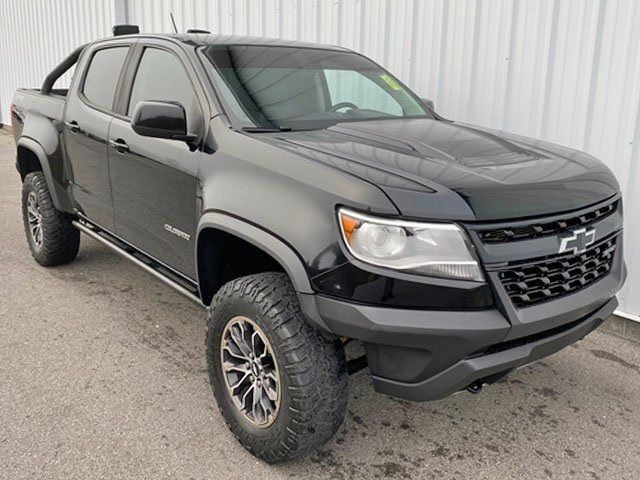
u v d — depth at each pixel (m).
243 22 6.69
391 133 3.04
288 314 2.44
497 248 2.26
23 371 3.39
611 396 3.36
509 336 2.27
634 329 4.12
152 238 3.46
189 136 2.98
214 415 3.04
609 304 2.82
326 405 2.44
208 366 2.88
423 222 2.18
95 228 4.31
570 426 3.06
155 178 3.28
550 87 4.28
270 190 2.50
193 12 7.38
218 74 3.18
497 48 4.53
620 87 3.94
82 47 4.60
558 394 3.36
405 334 2.18
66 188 4.45
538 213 2.36
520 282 2.32
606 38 3.95
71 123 4.21
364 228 2.20
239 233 2.56
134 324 4.05
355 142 2.80
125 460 2.67
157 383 3.31
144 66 3.69
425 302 2.20
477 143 2.96
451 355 2.22
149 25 8.29
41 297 4.45
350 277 2.22
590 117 4.11
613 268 2.85
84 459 2.67
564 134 4.26
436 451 2.83
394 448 2.84
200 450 2.76
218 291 2.80
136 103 3.64
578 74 4.12
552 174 2.58
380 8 5.30
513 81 4.48
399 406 3.20
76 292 4.56
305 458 2.74
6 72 13.49
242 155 2.71
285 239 2.38
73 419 2.95
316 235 2.30
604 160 4.09
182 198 3.07
